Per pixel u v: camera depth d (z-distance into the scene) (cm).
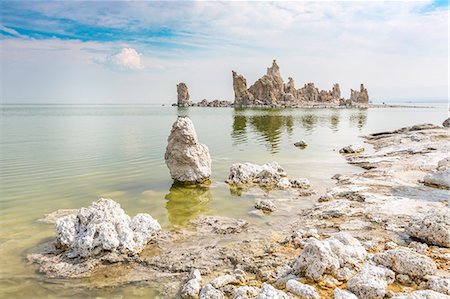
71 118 9731
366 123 7794
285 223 1536
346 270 1000
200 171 2264
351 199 1814
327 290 935
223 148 3784
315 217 1587
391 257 1019
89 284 1061
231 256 1211
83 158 3144
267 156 3297
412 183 2064
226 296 959
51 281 1080
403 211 1571
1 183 2231
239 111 12988
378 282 898
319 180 2317
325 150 3688
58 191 2055
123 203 1847
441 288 886
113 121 8500
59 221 1309
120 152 3484
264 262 1142
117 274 1116
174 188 2148
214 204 1836
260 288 972
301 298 897
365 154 3312
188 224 1534
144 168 2725
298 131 5722
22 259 1212
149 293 1009
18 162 2931
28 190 2067
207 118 8888
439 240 1191
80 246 1216
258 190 2097
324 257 988
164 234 1418
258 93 17488
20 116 10738
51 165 2819
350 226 1434
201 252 1251
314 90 19612
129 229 1305
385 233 1341
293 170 2644
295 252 1217
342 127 6675
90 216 1327
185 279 1077
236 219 1586
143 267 1158
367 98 19600
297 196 1953
